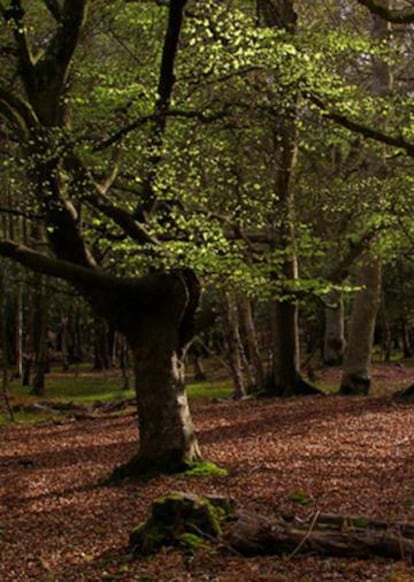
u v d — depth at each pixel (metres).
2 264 29.91
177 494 9.15
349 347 26.34
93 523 10.93
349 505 10.64
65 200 13.03
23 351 51.16
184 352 13.90
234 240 15.51
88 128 14.09
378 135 16.56
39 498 12.98
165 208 13.65
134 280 13.33
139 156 14.15
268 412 22.52
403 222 20.34
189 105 13.89
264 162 17.47
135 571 8.16
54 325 58.34
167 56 12.80
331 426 18.59
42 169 12.77
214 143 14.80
